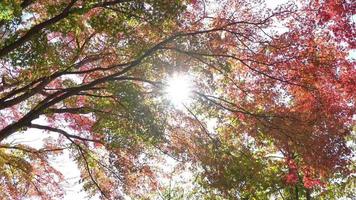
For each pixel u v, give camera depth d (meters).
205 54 10.70
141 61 10.73
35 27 8.70
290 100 11.42
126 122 10.75
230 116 12.02
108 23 9.12
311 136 10.91
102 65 12.51
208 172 11.62
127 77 10.80
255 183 11.90
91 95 10.88
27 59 8.68
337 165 10.94
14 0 6.85
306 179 12.36
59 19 8.78
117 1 8.81
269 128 11.25
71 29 9.15
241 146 12.26
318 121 10.98
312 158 10.92
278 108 11.37
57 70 10.88
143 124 10.45
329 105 11.01
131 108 10.29
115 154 13.43
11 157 13.72
